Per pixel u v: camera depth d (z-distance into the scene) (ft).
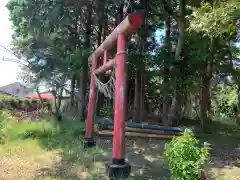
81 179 14.74
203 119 36.19
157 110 46.50
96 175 15.43
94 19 41.32
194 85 37.01
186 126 36.50
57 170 16.38
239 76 36.68
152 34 42.29
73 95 44.14
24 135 26.84
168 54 34.88
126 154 21.26
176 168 10.86
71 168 16.83
